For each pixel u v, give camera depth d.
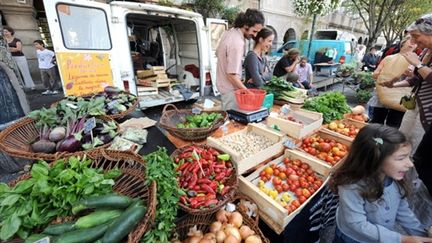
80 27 2.78
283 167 1.72
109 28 3.04
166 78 4.39
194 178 1.28
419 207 1.65
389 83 2.65
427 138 1.78
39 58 5.94
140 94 3.98
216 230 1.26
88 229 0.81
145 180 1.05
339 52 8.14
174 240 1.15
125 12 3.18
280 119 2.02
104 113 1.76
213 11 7.89
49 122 1.51
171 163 1.21
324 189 1.60
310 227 1.63
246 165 1.50
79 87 2.84
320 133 2.18
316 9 6.53
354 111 2.62
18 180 1.06
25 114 2.14
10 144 1.32
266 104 2.37
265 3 11.02
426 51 2.20
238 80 2.15
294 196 1.51
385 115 3.12
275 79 2.76
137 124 1.97
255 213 1.42
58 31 2.61
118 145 1.48
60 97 5.71
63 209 0.91
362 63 9.16
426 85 1.92
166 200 0.98
